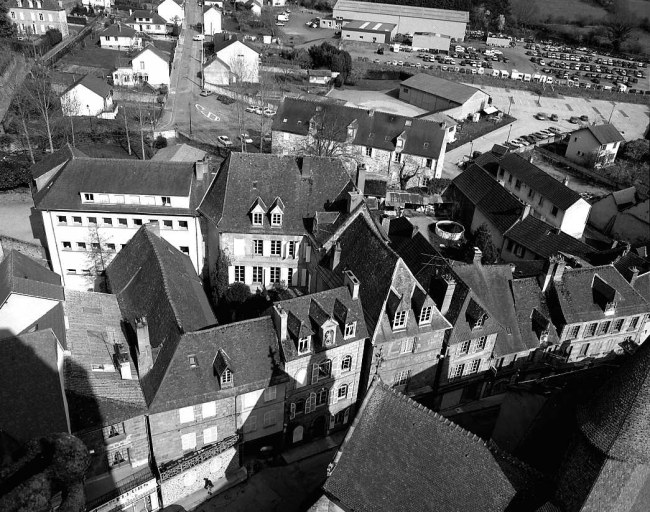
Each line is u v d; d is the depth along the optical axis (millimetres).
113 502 46562
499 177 112562
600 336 68312
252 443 55312
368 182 102438
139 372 51500
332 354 55219
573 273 67312
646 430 32156
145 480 48562
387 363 58469
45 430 42875
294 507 51469
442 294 60906
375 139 110625
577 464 34812
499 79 193875
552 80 198875
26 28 172625
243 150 115188
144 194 70000
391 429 39875
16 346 44219
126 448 49531
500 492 37562
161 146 110500
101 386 48750
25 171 89062
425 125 110750
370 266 60219
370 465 39438
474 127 153875
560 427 44562
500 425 55625
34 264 57125
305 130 112125
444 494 38000
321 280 67875
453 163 129750
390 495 38688
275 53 187875
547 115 169250
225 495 52375
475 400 65875
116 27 175125
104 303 58625
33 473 33469
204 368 50969
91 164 70938
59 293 52844
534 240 86375
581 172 133375
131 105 133000
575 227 98562
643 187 106750
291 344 53500
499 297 64562
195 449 52531
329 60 175500
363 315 57969
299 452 57344
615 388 33406
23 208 84250
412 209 105875
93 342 52469
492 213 94562
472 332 60438
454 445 38969
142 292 59219
